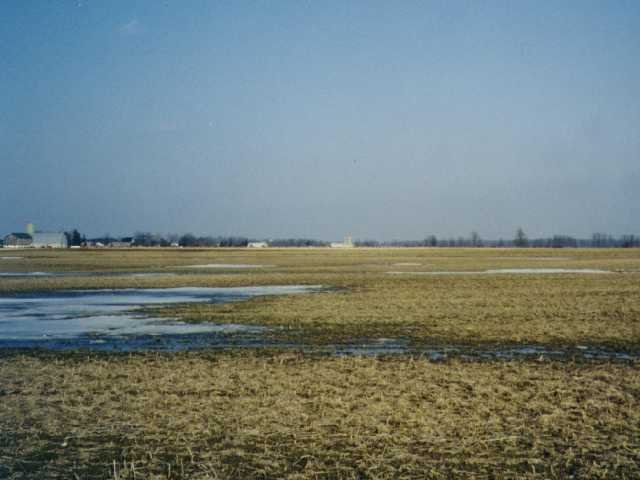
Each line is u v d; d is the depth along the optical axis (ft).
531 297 132.46
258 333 86.84
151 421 43.32
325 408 45.96
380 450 37.47
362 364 63.10
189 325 95.25
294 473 34.17
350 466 35.06
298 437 39.78
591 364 64.13
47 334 87.66
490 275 206.39
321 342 79.20
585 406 46.60
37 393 51.37
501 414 44.62
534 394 50.24
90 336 85.56
